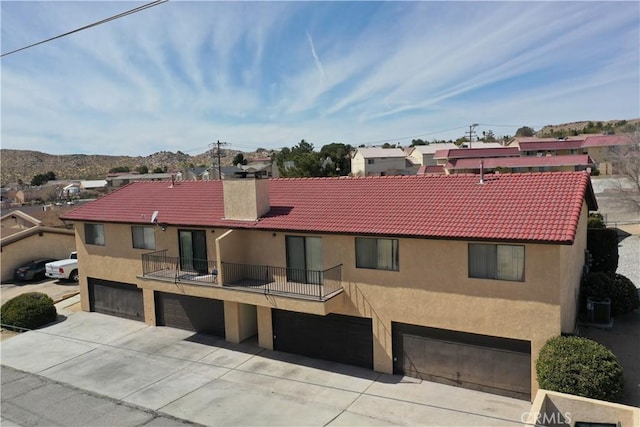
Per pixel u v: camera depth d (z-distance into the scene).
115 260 24.86
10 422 15.00
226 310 21.09
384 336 16.88
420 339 16.27
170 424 14.40
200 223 20.91
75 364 19.50
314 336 18.73
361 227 16.83
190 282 19.95
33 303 24.62
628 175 45.88
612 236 22.77
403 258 16.17
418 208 17.16
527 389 14.40
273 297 17.69
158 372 18.30
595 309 17.80
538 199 15.60
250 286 18.83
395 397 15.20
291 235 18.94
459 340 15.52
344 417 14.18
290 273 19.14
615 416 11.49
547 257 13.70
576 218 13.98
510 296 14.36
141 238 23.78
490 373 15.02
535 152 91.94
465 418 13.66
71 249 37.62
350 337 17.83
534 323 14.04
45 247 35.94
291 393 15.95
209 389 16.61
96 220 24.80
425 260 15.75
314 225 17.97
